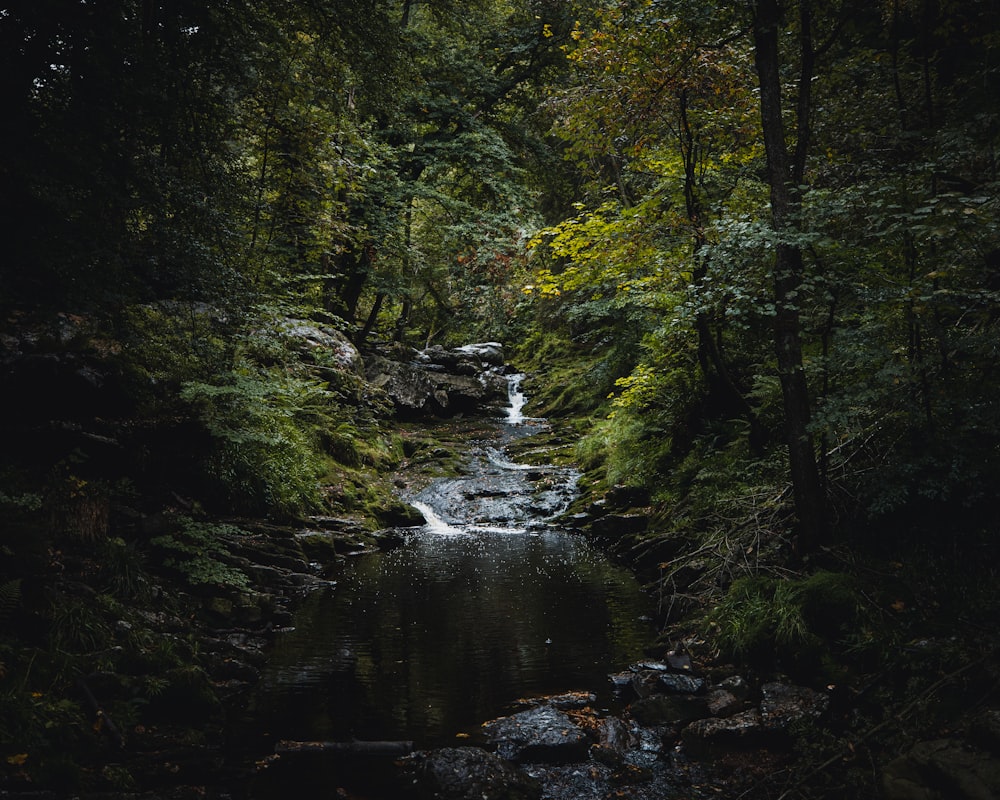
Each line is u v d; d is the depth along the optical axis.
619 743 4.73
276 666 6.22
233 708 5.35
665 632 6.91
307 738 4.85
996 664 4.47
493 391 23.25
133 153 7.02
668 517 9.86
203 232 7.96
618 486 11.98
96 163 6.51
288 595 8.41
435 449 16.75
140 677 5.20
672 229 8.66
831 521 6.77
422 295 29.05
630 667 6.04
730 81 8.05
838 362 6.36
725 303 8.33
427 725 5.06
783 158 6.41
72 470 7.67
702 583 7.46
